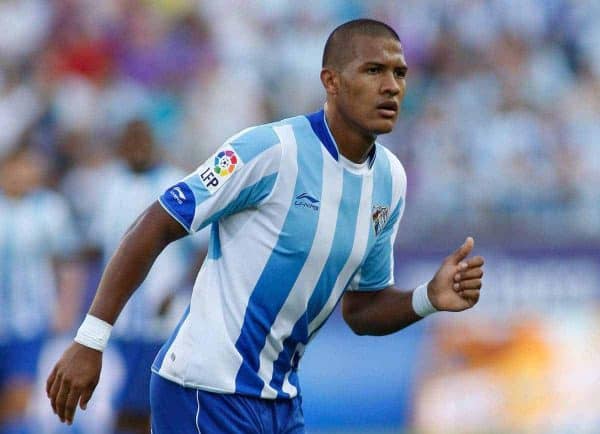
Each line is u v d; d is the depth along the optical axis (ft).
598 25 158.10
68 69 147.84
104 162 136.36
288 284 49.78
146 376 94.12
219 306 50.03
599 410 108.88
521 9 156.76
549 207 125.39
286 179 49.03
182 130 143.64
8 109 140.67
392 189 52.60
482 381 108.58
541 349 109.40
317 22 156.25
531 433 108.47
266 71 151.12
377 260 54.49
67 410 48.67
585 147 141.38
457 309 52.21
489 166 135.44
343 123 50.01
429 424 107.76
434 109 144.77
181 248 93.86
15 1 152.87
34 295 101.96
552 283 110.01
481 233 114.11
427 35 154.71
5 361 101.35
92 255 100.83
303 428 53.42
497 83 149.07
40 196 104.78
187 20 153.69
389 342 107.76
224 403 49.90
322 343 107.14
